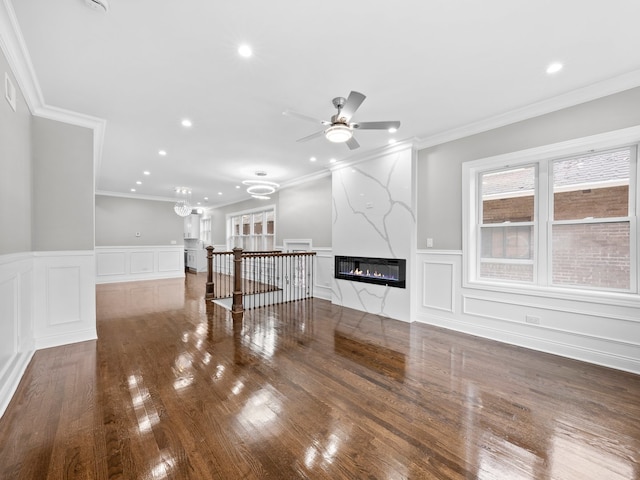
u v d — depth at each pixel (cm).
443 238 391
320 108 312
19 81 241
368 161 472
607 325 269
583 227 292
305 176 627
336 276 527
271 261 707
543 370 260
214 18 186
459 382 238
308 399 211
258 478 141
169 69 241
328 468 147
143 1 170
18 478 139
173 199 902
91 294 337
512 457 155
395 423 184
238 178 642
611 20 188
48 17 182
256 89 273
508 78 257
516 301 325
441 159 393
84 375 246
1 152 205
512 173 341
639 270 261
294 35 202
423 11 181
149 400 208
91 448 160
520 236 335
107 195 798
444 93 282
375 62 233
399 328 385
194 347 313
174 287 716
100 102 295
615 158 275
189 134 381
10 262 223
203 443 164
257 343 326
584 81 262
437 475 143
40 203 305
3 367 209
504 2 174
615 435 174
